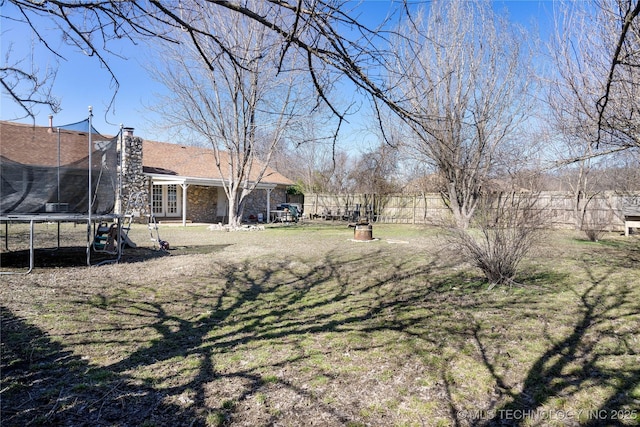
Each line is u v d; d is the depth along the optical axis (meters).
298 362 3.47
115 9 2.07
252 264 8.46
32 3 2.01
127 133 17.56
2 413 2.61
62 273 7.29
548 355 3.58
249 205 23.48
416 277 7.16
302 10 1.77
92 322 4.55
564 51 5.76
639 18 4.08
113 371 3.28
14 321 4.50
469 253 6.46
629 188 15.63
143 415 2.62
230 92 14.13
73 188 8.81
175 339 4.06
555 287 6.25
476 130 12.54
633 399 2.80
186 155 22.16
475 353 3.64
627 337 4.00
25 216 7.40
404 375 3.21
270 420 2.56
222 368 3.35
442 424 2.51
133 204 17.61
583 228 13.78
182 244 11.93
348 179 31.58
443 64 10.12
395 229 18.48
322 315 4.89
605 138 5.65
